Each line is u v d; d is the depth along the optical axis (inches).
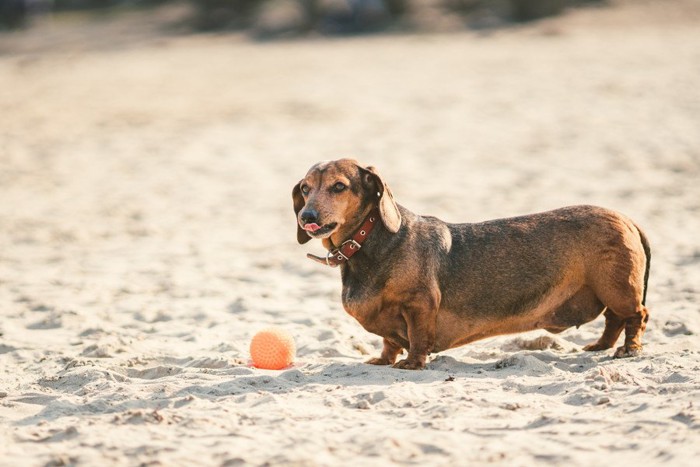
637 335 352.8
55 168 965.2
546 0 2014.0
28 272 587.2
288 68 1676.9
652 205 703.7
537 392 306.2
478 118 1136.2
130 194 841.5
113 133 1150.3
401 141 1032.8
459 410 281.6
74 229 712.4
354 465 237.1
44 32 2593.5
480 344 396.5
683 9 1995.6
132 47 2214.6
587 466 231.6
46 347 409.1
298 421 276.8
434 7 2219.5
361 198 341.7
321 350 386.3
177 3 2760.8
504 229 357.1
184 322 453.4
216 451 247.9
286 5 2439.7
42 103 1395.2
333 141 1048.2
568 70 1413.6
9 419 291.1
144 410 281.3
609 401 283.7
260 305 480.7
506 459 238.2
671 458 231.8
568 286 353.4
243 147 1042.7
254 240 664.4
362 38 2070.6
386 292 343.9
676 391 291.6
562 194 757.3
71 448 253.6
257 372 342.6
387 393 299.6
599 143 961.5
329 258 347.9
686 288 474.3
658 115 1072.8
